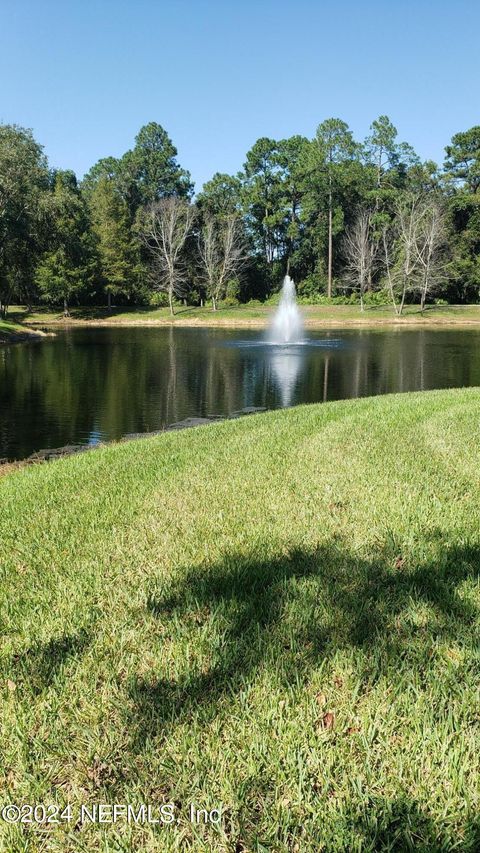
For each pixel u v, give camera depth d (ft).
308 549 10.81
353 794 5.36
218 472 16.75
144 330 134.62
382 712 6.36
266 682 6.85
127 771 5.74
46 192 124.06
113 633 8.21
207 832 5.14
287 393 49.16
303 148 196.03
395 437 20.59
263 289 209.36
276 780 5.54
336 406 30.12
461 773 5.48
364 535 11.40
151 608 8.92
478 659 7.20
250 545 11.10
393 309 171.83
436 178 195.00
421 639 7.70
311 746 5.95
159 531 12.14
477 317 159.74
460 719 6.27
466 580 9.30
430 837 4.96
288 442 20.57
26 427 36.01
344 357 76.23
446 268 174.50
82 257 166.61
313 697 6.59
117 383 54.08
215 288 187.21
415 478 15.23
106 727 6.31
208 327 147.43
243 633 7.92
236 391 49.98
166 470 17.42
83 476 17.47
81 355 78.69
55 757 6.00
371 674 6.97
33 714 6.59
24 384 53.26
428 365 68.28
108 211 180.75
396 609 8.48
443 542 10.85
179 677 7.07
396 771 5.60
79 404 43.78
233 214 191.11
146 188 211.00
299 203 204.54
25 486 16.84
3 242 119.75
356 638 7.77
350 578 9.56
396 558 10.32
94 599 9.30
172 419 38.52
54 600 9.28
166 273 191.31
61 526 12.74
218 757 5.79
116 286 177.37
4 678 7.32
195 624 8.35
